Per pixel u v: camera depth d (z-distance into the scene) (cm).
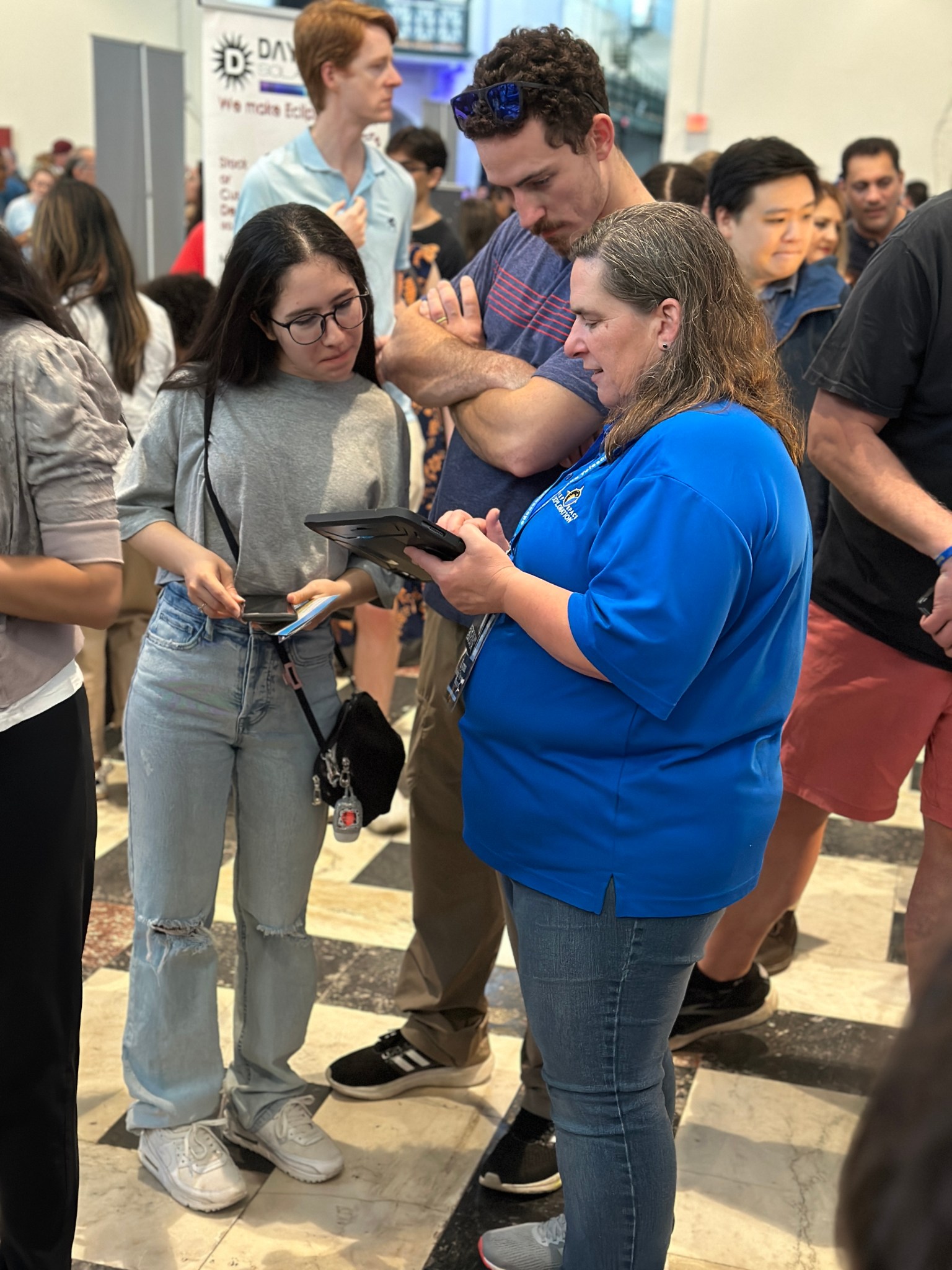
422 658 215
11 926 150
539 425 176
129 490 188
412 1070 226
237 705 186
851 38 903
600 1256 151
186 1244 187
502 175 174
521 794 150
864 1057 242
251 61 395
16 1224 159
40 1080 155
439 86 1387
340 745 192
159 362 334
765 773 150
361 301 183
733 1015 247
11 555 145
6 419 140
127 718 191
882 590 207
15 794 146
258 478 183
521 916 154
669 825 142
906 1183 47
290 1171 203
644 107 970
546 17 1255
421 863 217
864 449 197
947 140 903
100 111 630
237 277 179
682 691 135
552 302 187
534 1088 208
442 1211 196
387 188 330
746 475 134
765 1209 198
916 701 211
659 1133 152
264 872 197
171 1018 195
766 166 272
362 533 151
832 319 279
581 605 139
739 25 920
